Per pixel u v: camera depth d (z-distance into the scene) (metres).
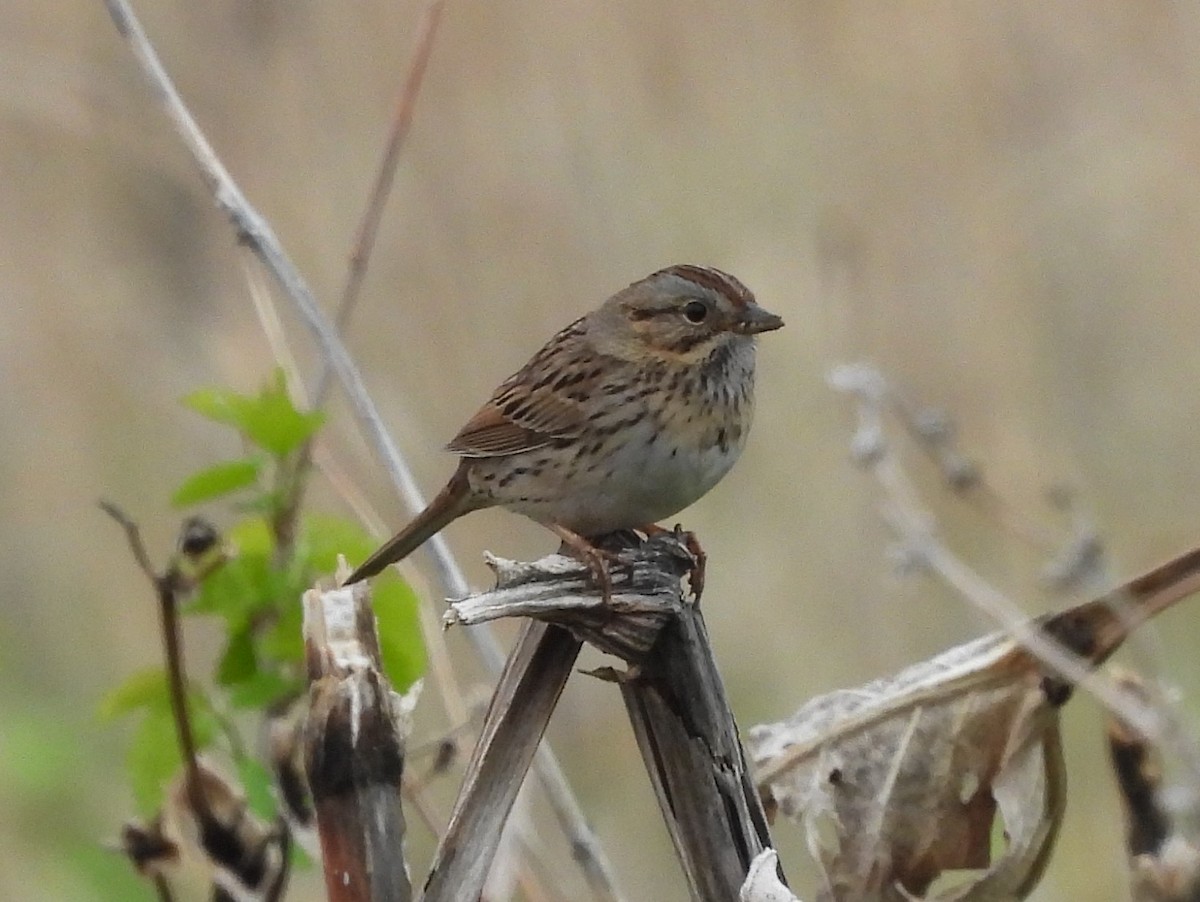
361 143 12.81
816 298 12.21
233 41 12.90
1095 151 13.43
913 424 8.64
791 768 6.66
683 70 13.45
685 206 12.79
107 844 7.41
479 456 8.59
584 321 8.73
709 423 8.38
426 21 8.41
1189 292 12.85
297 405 7.51
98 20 12.80
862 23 13.65
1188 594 6.36
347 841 5.30
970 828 6.59
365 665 5.36
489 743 5.78
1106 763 11.05
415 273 12.38
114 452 12.31
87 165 12.92
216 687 7.42
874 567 11.64
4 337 12.54
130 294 12.58
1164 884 6.26
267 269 7.84
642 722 5.89
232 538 7.00
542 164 12.95
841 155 13.11
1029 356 12.32
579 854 7.40
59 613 11.95
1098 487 12.01
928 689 6.59
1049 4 13.84
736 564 11.90
